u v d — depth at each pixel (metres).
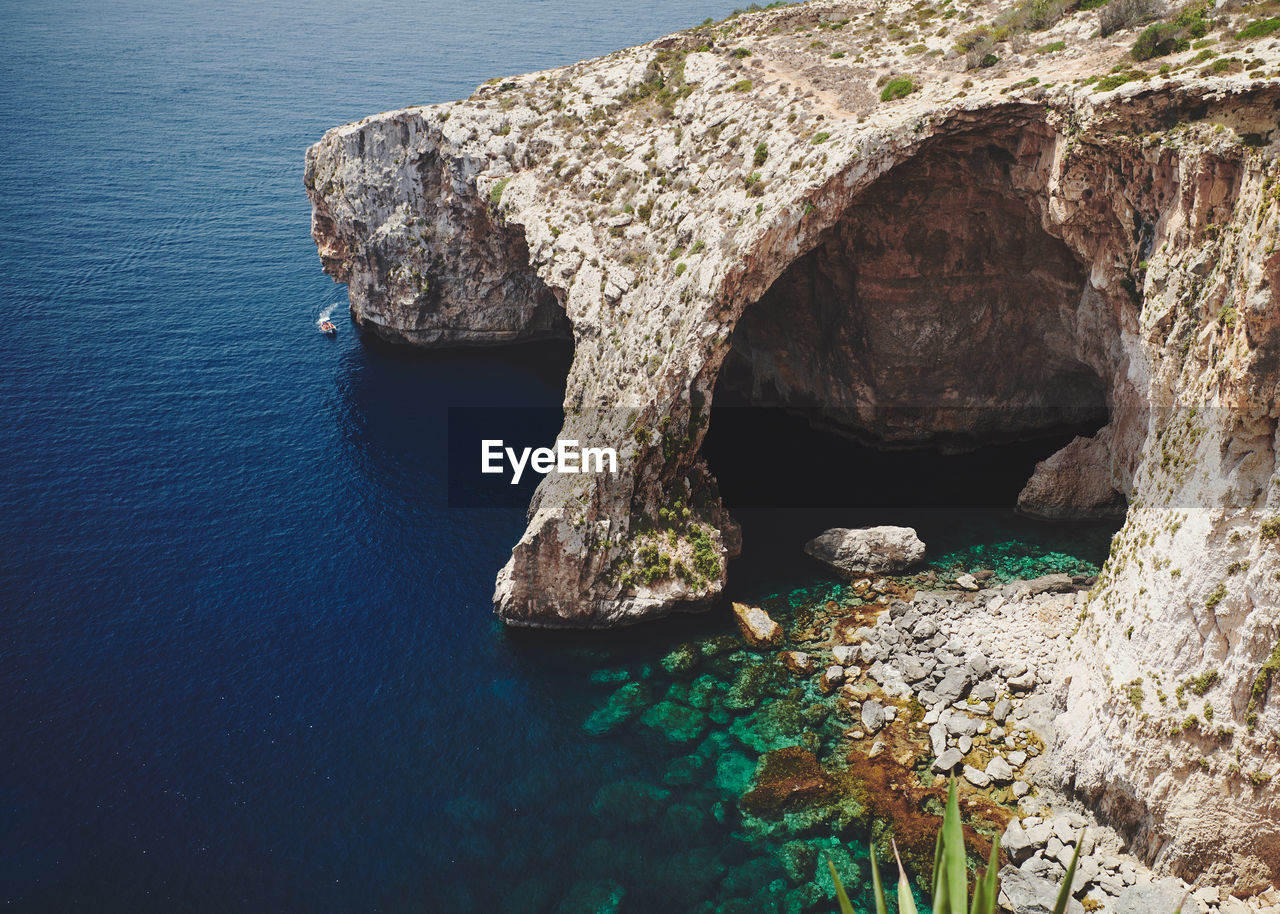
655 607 51.03
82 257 101.25
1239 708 32.94
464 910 36.19
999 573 52.91
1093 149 44.69
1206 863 33.88
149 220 112.06
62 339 84.19
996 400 66.69
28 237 105.00
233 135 144.25
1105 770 36.75
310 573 55.16
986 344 64.56
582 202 66.25
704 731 43.97
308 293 96.44
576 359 59.38
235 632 50.50
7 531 58.38
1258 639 32.19
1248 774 32.69
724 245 53.38
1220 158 37.06
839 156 52.06
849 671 46.66
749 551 56.44
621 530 51.66
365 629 50.88
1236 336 33.00
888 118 52.84
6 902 36.69
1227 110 37.84
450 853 38.44
